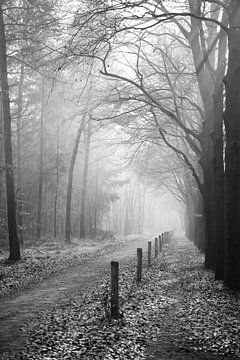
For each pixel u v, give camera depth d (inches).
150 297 482.3
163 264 828.0
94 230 1808.6
